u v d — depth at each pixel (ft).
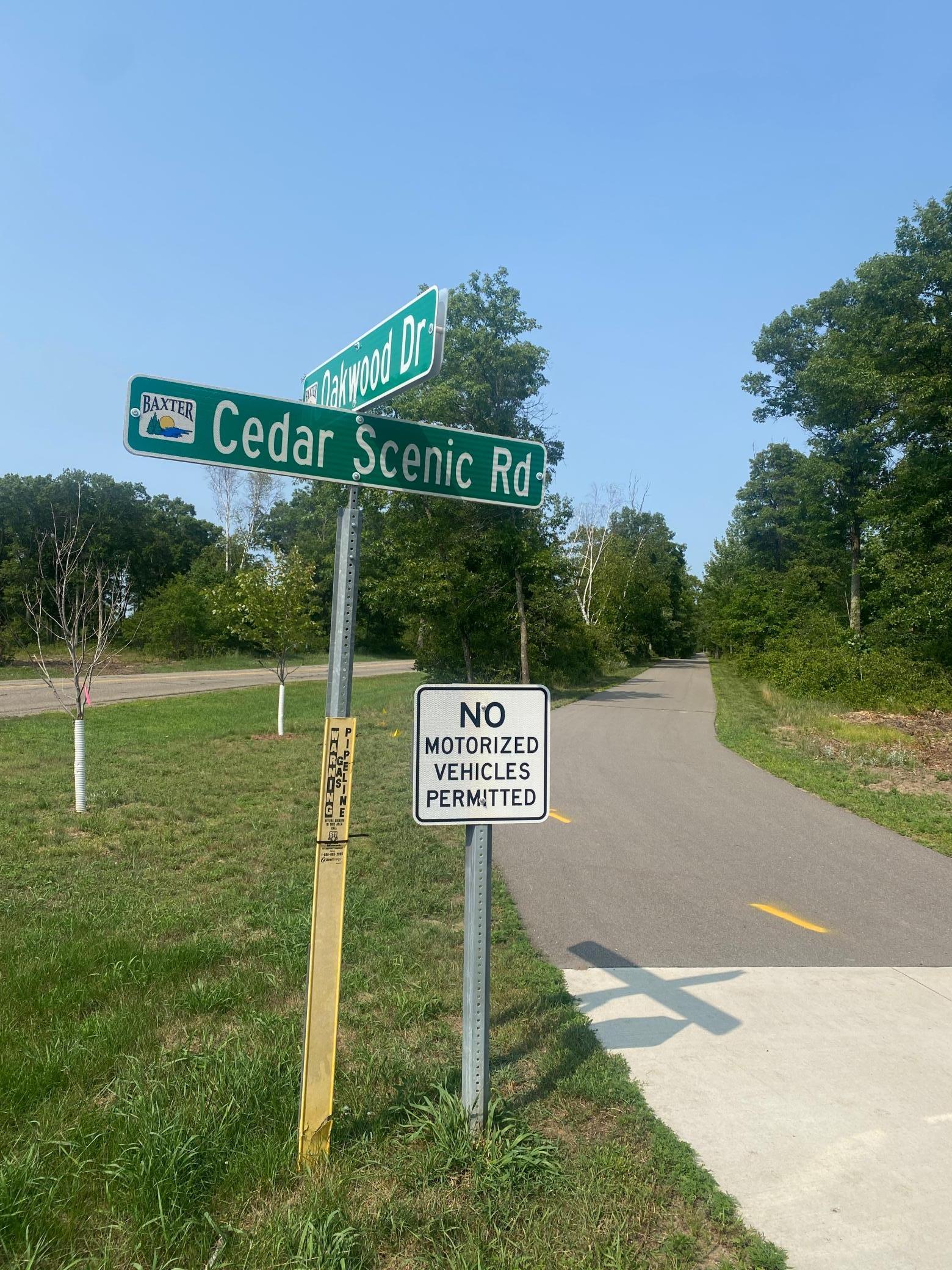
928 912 20.56
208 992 13.92
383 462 10.38
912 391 84.94
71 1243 8.21
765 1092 11.75
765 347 128.57
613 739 55.11
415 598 86.63
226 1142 9.65
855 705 75.82
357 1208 8.77
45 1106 10.45
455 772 10.03
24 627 123.44
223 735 51.44
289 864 22.89
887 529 90.22
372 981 15.03
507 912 19.65
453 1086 11.25
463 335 87.81
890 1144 10.54
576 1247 8.47
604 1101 11.26
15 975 14.39
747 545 176.96
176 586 152.97
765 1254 8.43
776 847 26.91
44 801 29.94
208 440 9.43
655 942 18.03
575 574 114.52
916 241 91.71
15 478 174.50
